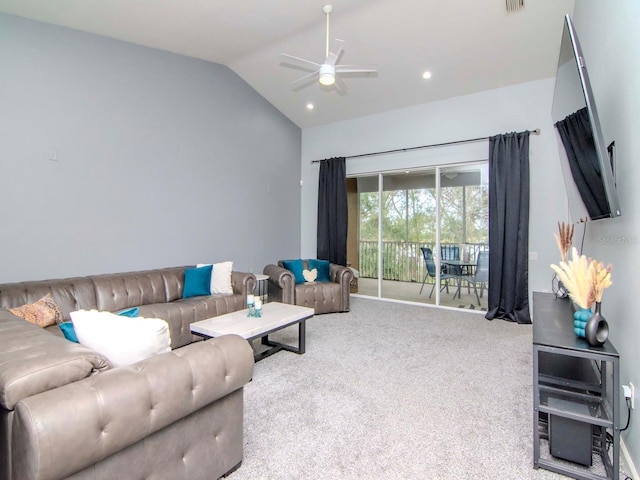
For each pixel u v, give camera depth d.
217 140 4.97
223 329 2.74
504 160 4.51
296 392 2.56
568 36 2.01
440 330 4.12
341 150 6.27
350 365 3.06
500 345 3.59
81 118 3.49
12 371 1.15
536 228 4.46
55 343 1.42
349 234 6.29
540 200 4.44
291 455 1.84
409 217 5.64
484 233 4.95
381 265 5.95
